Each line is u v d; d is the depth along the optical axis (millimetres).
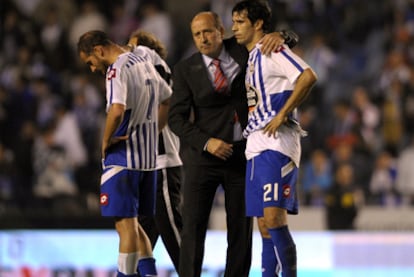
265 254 22812
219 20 24484
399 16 55344
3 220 36781
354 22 55500
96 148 48969
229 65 24469
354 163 46000
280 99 22094
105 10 56531
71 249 36406
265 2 22797
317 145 48000
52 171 47156
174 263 25828
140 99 22562
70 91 52531
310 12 54719
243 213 24578
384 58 53812
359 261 36906
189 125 24578
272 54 21984
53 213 37000
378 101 50375
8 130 50594
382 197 41438
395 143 48844
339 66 53656
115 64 22234
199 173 24609
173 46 55062
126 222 22594
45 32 55688
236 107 24453
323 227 37094
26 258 36500
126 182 22516
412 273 36812
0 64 53812
